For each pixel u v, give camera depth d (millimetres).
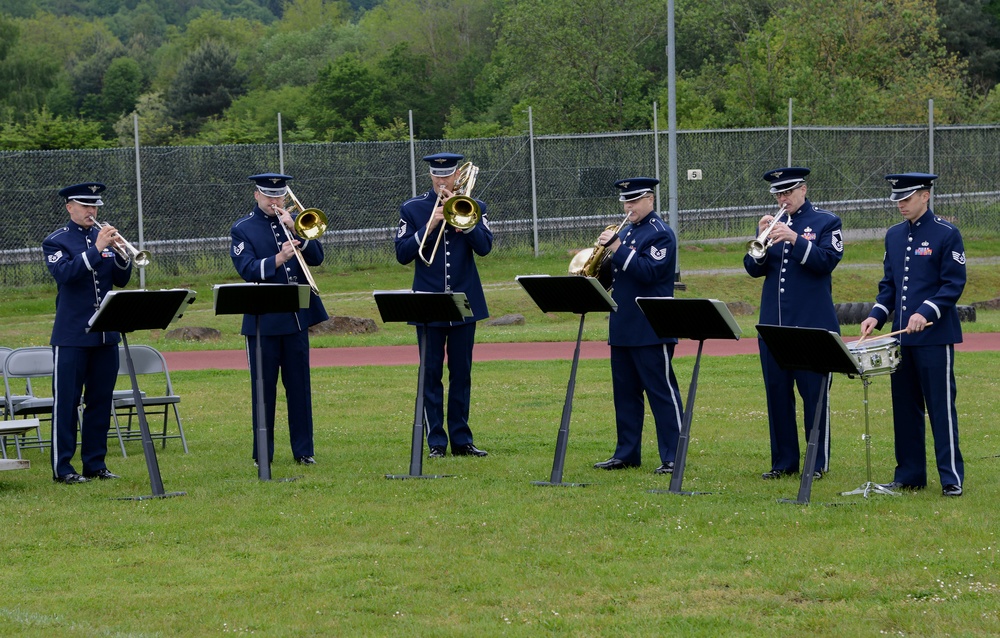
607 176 42344
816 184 44438
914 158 45344
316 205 39781
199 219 38156
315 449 15828
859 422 17406
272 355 14812
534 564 10211
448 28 116625
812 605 9062
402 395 20562
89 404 14258
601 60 67500
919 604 8969
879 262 41875
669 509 11883
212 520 11859
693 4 74062
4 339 28719
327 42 126062
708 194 43531
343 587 9688
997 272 40750
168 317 13039
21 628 8719
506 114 89875
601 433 16750
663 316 12414
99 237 13758
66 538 11305
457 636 8516
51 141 50344
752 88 62781
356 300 35312
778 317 13664
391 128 80250
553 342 28672
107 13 186250
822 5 65312
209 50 106312
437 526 11469
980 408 18141
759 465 14383
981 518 11336
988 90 81875
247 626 8812
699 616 8812
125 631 8703
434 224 14859
